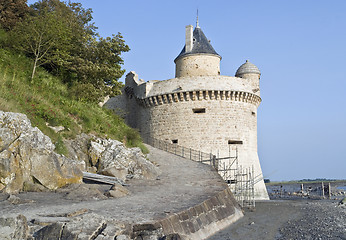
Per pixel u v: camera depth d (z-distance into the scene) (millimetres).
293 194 58156
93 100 27422
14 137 13758
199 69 35875
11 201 11391
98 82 29938
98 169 19391
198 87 32938
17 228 7586
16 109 16078
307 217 20906
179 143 33188
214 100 33125
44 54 25641
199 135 32656
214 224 14562
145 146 29391
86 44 29828
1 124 13641
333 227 17016
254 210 24109
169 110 34312
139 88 37344
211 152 32156
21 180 13422
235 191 28406
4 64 22109
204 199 14898
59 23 25641
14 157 13406
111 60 30891
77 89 26406
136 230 9438
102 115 26234
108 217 10000
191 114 33188
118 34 30844
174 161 26500
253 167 32219
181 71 36812
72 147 18844
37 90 21500
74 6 35031
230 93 33031
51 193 13812
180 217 11523
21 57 24906
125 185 17672
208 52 36219
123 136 25609
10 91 17766
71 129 19828
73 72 29438
